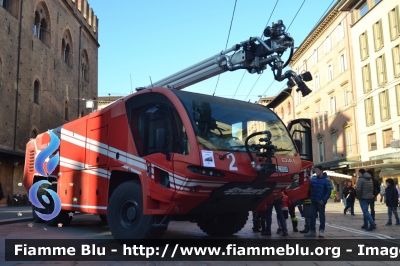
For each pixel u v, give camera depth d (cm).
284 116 5316
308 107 4481
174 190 661
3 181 2786
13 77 2742
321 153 4203
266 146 701
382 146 3102
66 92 3691
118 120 825
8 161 2848
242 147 705
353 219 1423
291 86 836
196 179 645
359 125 3444
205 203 684
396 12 2945
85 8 4291
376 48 3181
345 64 3647
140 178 728
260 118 786
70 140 1023
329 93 3969
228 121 729
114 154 820
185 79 986
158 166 695
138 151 750
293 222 1028
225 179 661
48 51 3312
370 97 3272
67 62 3850
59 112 3522
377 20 3166
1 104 2584
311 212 896
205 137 671
